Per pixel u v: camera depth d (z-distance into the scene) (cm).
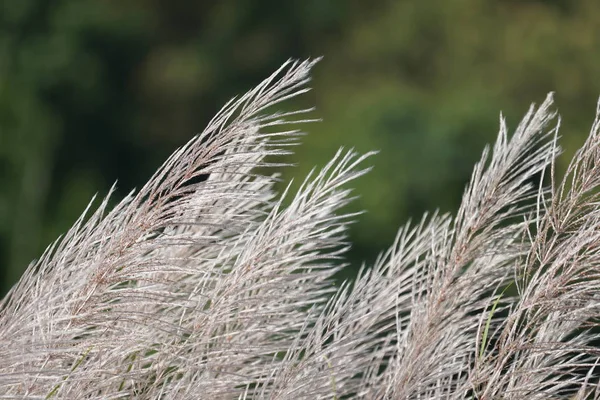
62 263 245
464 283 256
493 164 255
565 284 246
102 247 243
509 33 1364
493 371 249
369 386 261
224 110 243
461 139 1109
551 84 1323
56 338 242
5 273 1441
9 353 238
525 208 257
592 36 1342
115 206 247
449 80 1356
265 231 252
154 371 252
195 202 243
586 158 249
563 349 247
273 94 243
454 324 256
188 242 244
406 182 1081
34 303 241
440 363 256
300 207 249
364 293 260
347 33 1482
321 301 259
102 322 243
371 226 1028
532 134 255
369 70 1421
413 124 1122
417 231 266
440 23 1399
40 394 244
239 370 257
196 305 250
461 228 256
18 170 1477
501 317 255
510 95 1320
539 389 252
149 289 250
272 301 255
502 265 258
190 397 250
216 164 243
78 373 243
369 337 258
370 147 1113
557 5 1404
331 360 256
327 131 1158
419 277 265
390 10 1435
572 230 250
